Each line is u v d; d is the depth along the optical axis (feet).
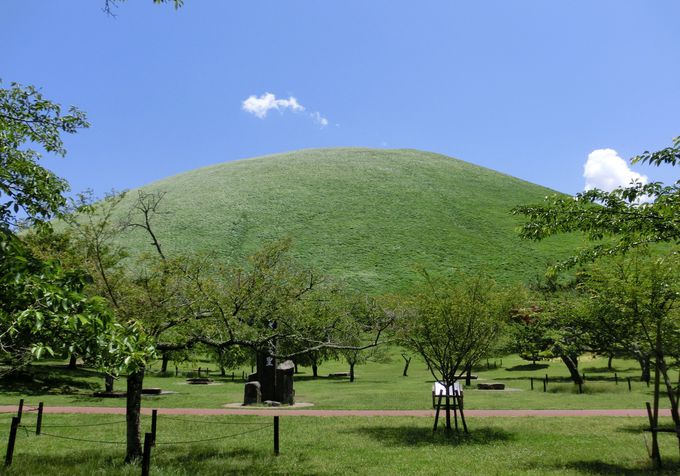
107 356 17.38
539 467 33.88
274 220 323.98
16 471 32.01
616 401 77.66
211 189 368.07
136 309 34.76
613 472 32.24
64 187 36.17
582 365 147.74
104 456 37.73
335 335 54.44
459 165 449.89
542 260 281.95
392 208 349.41
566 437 46.19
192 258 40.93
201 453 39.22
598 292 38.42
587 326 41.16
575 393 90.63
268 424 54.90
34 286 15.42
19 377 99.09
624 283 34.47
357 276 257.55
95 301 16.46
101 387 104.17
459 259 283.79
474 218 342.23
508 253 292.61
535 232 32.22
